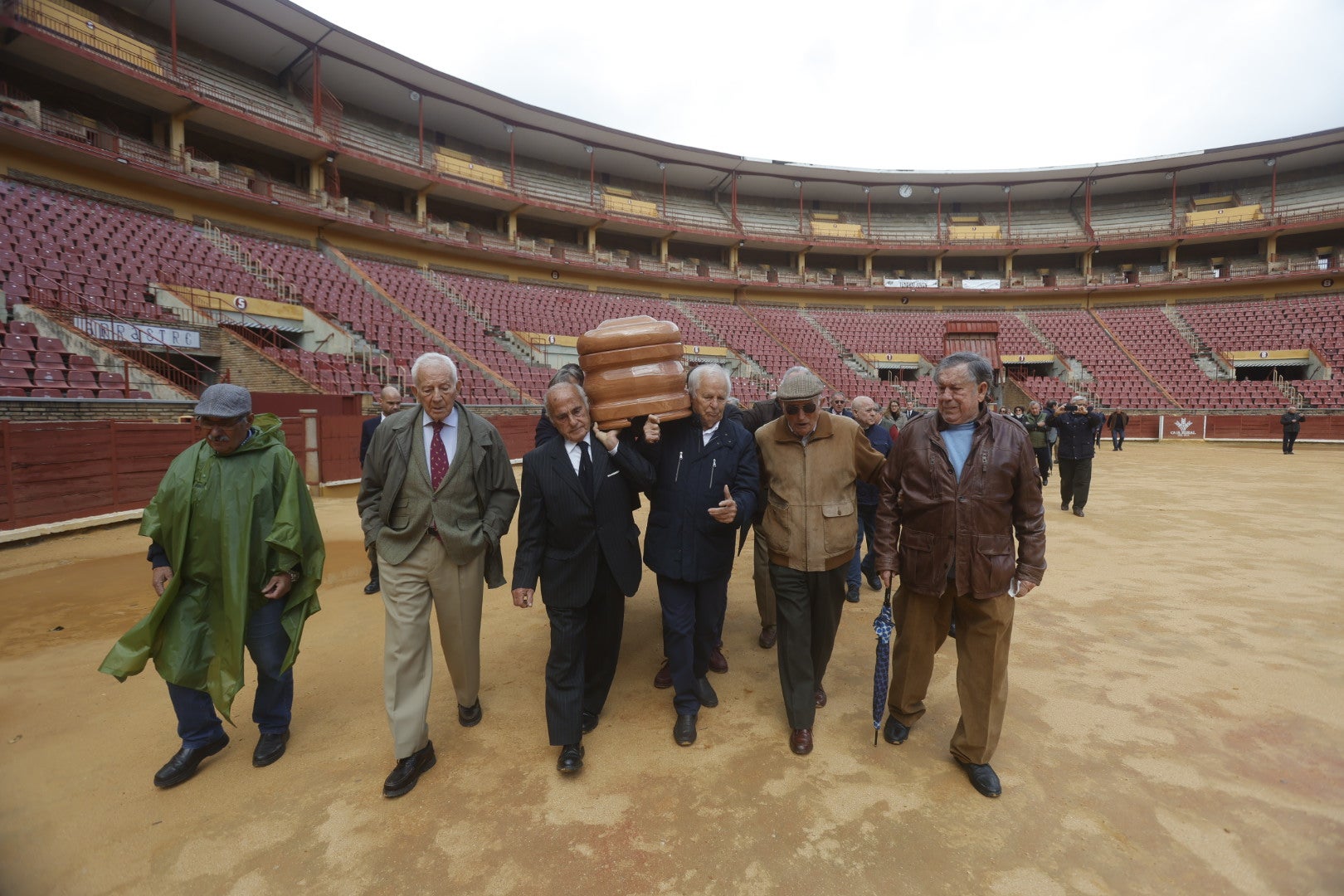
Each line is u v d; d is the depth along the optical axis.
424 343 21.50
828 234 40.88
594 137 32.84
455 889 2.17
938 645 3.01
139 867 2.29
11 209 15.36
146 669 4.01
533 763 2.97
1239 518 9.07
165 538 2.79
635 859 2.30
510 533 8.59
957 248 38.97
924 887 2.14
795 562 3.08
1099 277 39.56
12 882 2.21
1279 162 35.41
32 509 7.73
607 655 3.28
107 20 20.73
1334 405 27.11
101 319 13.10
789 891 2.13
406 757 2.78
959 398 2.72
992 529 2.69
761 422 5.12
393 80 26.47
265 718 2.99
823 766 2.91
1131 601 5.22
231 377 14.83
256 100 23.69
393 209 28.56
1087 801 2.60
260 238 22.31
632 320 3.24
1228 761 2.87
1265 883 2.13
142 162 18.75
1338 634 4.41
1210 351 32.31
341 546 7.61
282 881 2.22
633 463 3.04
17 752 3.05
